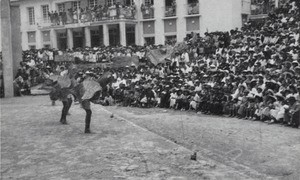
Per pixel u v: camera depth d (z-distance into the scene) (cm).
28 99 2178
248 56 2011
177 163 787
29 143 988
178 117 1658
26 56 3556
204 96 1775
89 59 3136
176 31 3456
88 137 1048
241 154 989
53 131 1144
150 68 2462
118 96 2238
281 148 1037
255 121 1494
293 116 1327
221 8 3167
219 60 2169
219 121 1514
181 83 2012
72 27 3944
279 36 2136
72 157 840
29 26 4469
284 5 2903
